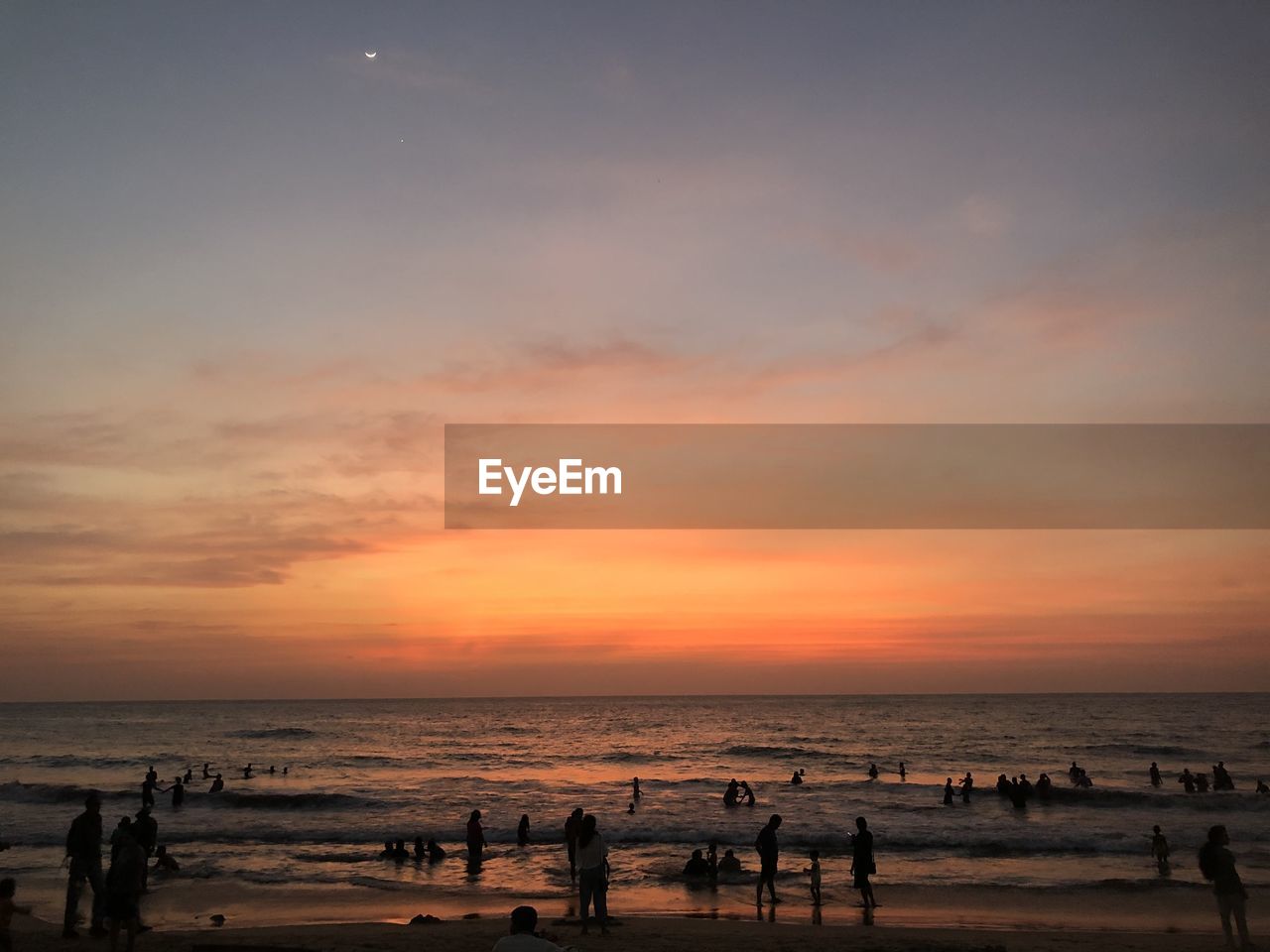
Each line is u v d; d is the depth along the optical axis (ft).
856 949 41.91
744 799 128.16
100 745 264.11
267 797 122.83
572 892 66.13
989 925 53.26
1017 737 273.13
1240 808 114.32
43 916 55.72
